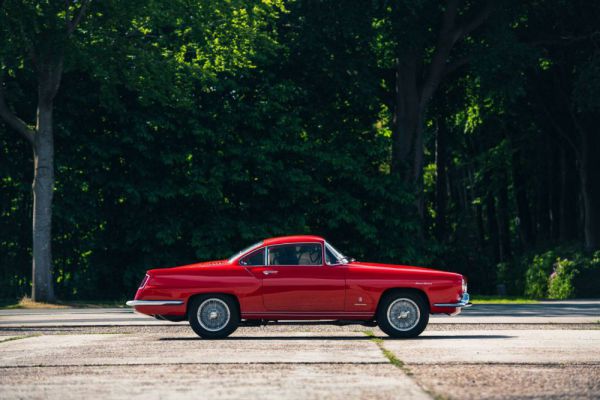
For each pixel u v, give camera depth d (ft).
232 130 118.01
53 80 101.04
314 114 128.67
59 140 117.08
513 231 219.20
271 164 118.32
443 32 127.03
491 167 173.27
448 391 29.22
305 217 123.85
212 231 117.08
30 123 118.21
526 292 141.28
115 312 83.30
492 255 192.03
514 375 33.42
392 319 49.88
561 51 137.18
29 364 37.88
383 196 124.26
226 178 117.60
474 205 207.00
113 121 119.55
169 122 114.62
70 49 97.19
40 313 82.12
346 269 50.34
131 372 34.76
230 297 50.14
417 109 131.54
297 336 52.13
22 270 121.49
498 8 122.01
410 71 130.21
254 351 42.45
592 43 130.41
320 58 122.01
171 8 98.89
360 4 115.55
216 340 49.26
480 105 151.74
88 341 49.03
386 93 138.10
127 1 96.48
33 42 96.94
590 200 140.67
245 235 117.39
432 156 195.21
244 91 122.42
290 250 50.70
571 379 32.35
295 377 32.81
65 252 120.88
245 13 105.91
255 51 112.27
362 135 134.00
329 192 122.62
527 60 119.75
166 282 50.01
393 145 132.57
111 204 120.37
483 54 119.75
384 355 40.19
